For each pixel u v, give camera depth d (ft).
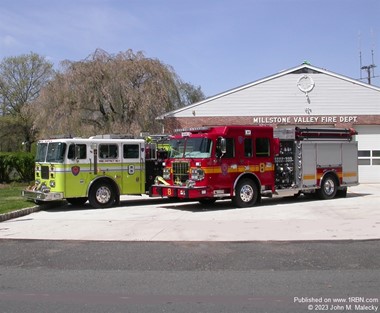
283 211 47.55
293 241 31.12
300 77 88.48
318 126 88.28
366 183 86.69
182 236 33.76
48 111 90.94
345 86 88.28
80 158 51.60
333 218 41.73
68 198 53.88
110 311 18.03
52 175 51.19
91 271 24.44
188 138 51.16
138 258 27.12
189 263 25.79
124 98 91.04
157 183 54.44
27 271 24.64
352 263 25.18
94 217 44.93
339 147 60.34
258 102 88.58
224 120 88.74
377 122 87.66
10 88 175.22
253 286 21.25
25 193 52.85
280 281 21.99
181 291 20.65
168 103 94.12
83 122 90.94
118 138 55.06
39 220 43.16
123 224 40.01
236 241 31.42
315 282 21.75
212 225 38.63
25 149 161.38
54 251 29.37
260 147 52.95
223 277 22.89
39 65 178.19
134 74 92.07
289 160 56.13
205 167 48.83
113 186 53.83
